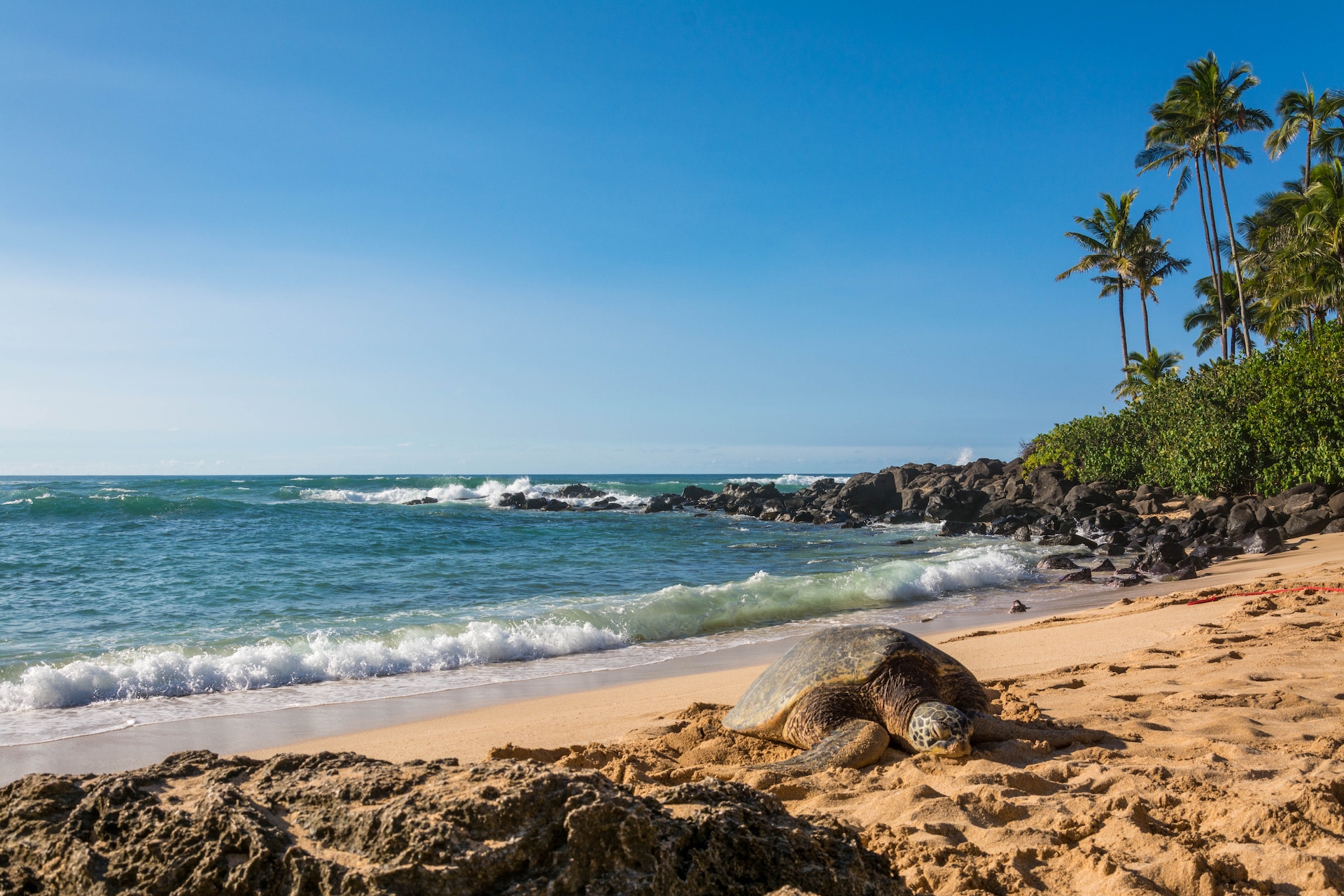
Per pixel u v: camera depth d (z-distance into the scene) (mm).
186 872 1967
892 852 3408
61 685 8305
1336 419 23516
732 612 13430
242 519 29188
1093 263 41469
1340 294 27453
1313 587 11359
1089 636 9461
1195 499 27250
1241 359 29875
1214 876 2975
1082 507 30812
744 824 2211
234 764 2445
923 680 5293
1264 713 5445
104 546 21656
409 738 6539
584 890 1871
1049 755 4859
